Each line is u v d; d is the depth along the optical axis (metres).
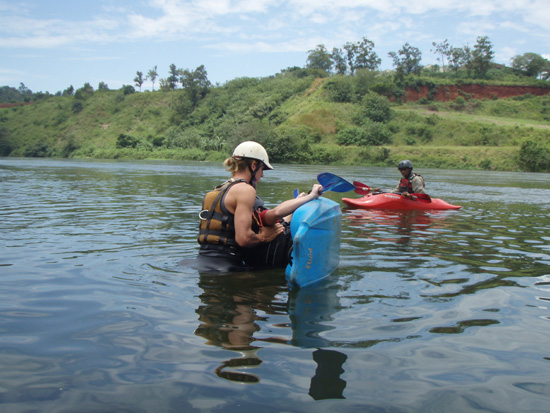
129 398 1.49
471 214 7.57
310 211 3.15
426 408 1.47
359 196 11.72
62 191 10.49
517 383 1.66
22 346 1.92
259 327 2.19
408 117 65.31
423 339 2.08
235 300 2.62
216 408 1.44
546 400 1.54
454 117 67.88
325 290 2.89
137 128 94.06
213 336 2.06
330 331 2.16
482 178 23.53
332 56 109.31
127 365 1.75
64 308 2.42
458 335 2.13
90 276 3.09
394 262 3.75
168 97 103.50
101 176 17.66
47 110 103.31
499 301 2.70
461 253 4.18
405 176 8.62
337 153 50.38
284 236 3.59
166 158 66.31
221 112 89.50
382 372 1.73
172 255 3.79
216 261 3.42
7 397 1.48
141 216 6.33
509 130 56.38
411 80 82.12
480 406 1.49
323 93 73.62
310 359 1.83
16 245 4.16
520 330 2.22
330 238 3.29
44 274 3.13
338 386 1.61
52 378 1.63
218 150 65.94
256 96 86.25
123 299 2.59
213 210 3.46
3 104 108.44
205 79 101.25
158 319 2.27
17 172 20.22
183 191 10.80
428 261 3.80
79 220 5.89
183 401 1.48
